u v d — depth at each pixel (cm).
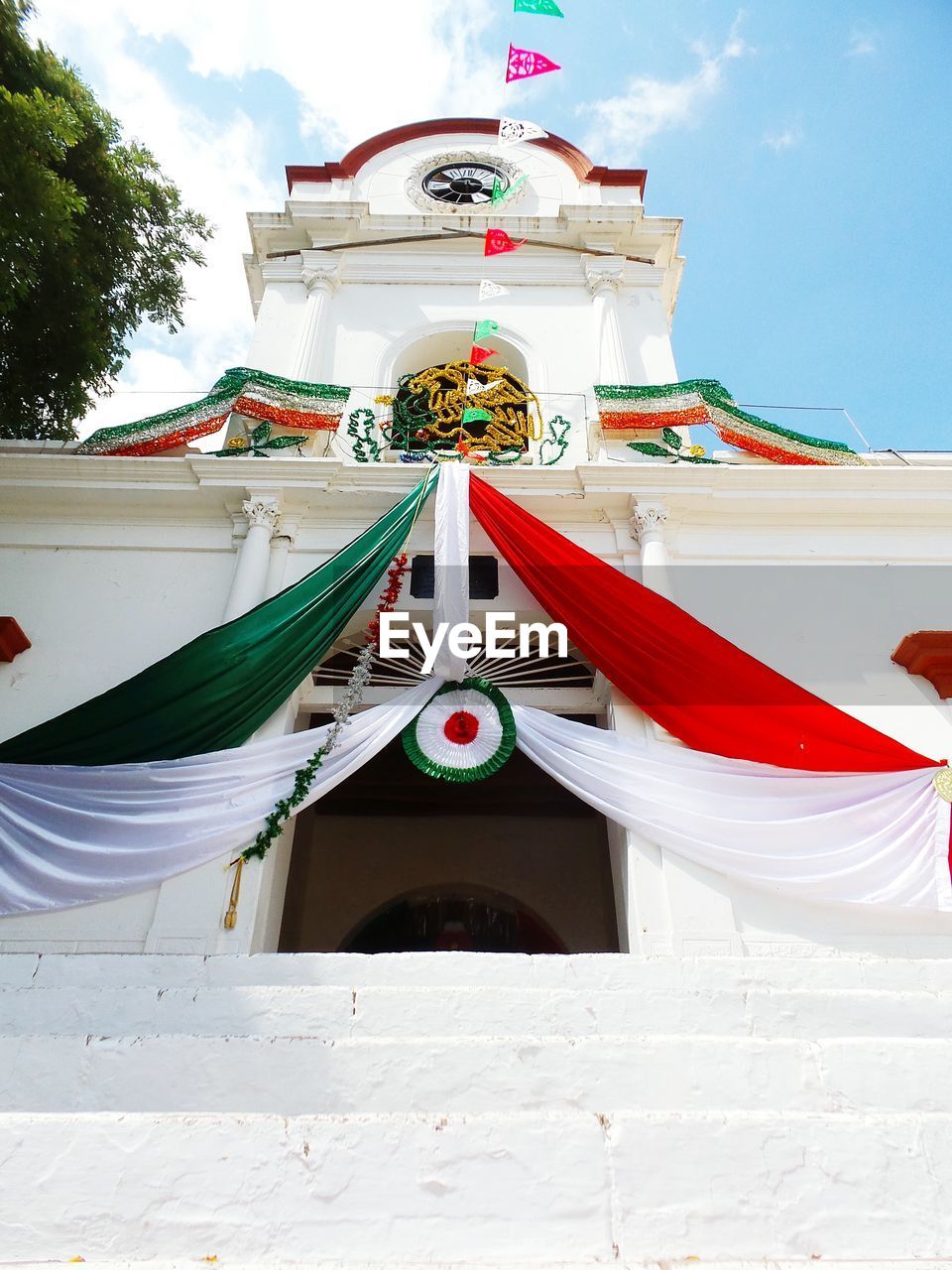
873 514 948
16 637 812
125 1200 269
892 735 793
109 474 919
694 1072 358
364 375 1178
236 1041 372
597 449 1062
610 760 746
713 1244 267
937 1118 294
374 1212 269
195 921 652
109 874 670
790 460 1030
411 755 761
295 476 914
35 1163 275
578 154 1515
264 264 1327
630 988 473
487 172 1528
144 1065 366
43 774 706
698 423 1023
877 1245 268
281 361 1202
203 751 731
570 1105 353
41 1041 371
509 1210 272
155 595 868
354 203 1359
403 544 853
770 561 920
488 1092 357
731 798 720
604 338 1213
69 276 962
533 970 484
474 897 1216
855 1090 348
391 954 498
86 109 970
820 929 675
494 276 1329
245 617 785
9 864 673
